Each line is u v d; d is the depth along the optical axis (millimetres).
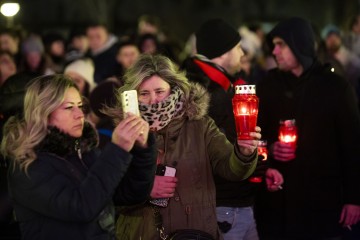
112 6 30078
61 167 4965
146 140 5129
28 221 4969
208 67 6883
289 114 7586
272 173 7375
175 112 5828
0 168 6426
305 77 7527
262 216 7773
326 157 7461
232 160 5457
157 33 17141
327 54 10711
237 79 7254
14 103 6684
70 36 15430
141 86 5816
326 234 7484
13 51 13500
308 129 7465
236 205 6758
